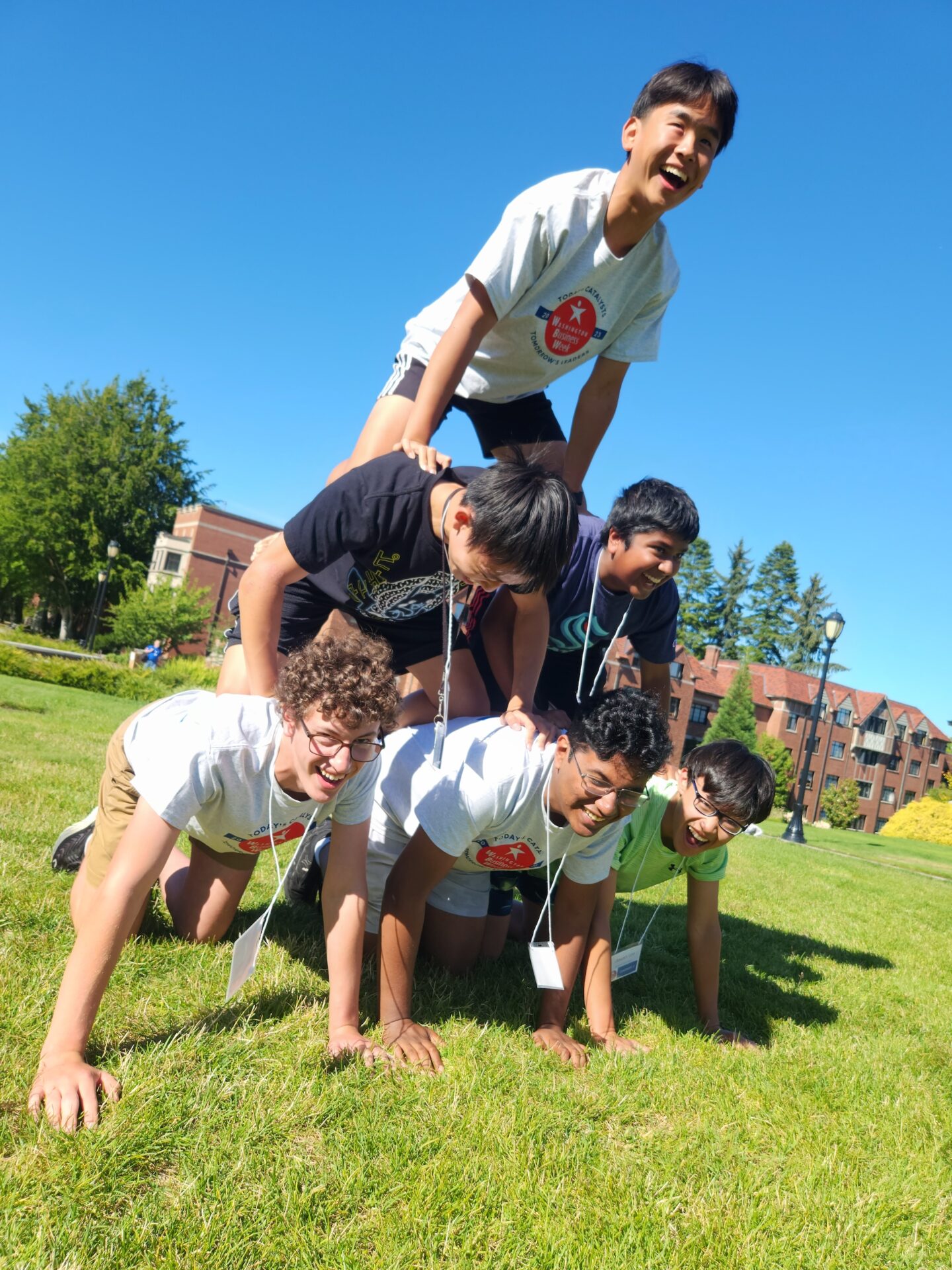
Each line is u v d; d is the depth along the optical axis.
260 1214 1.58
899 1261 1.87
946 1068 3.14
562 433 3.49
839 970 4.44
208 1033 2.17
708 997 3.18
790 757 46.53
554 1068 2.46
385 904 2.50
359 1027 2.46
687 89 2.56
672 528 2.85
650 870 3.22
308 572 2.53
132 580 45.28
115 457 45.72
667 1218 1.84
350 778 2.30
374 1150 1.85
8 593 47.94
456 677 2.97
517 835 2.64
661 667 3.65
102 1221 1.51
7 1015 2.07
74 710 11.84
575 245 2.79
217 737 2.12
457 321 2.73
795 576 67.12
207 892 2.74
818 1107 2.60
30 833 3.76
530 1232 1.70
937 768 57.25
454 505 2.35
